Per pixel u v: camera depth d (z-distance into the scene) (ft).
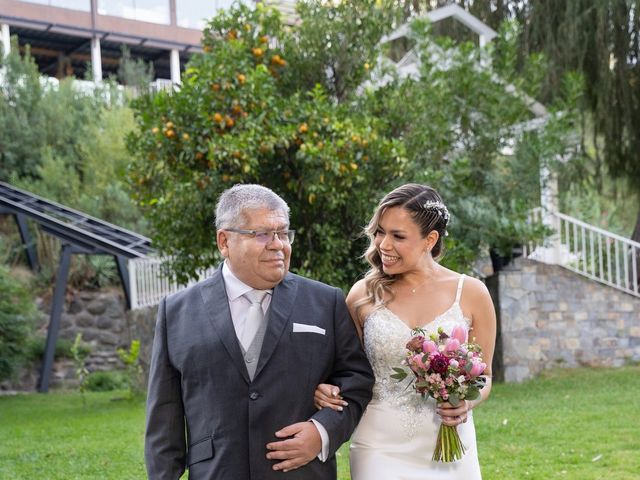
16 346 45.85
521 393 31.78
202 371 9.21
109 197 59.41
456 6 42.09
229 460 8.98
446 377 9.61
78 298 56.75
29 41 84.79
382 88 33.17
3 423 33.86
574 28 41.27
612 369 36.63
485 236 34.58
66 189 60.18
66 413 36.81
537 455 20.18
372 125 29.81
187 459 9.39
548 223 39.40
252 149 27.37
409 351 9.97
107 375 51.93
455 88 35.17
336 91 33.60
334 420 9.14
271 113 28.50
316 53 32.78
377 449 10.39
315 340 9.45
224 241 9.48
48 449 25.54
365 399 9.73
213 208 29.78
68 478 20.66
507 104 35.58
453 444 10.06
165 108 28.94
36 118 64.28
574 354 37.29
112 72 95.96
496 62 37.37
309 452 8.97
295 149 29.35
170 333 9.61
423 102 32.73
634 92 42.37
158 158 29.89
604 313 37.70
